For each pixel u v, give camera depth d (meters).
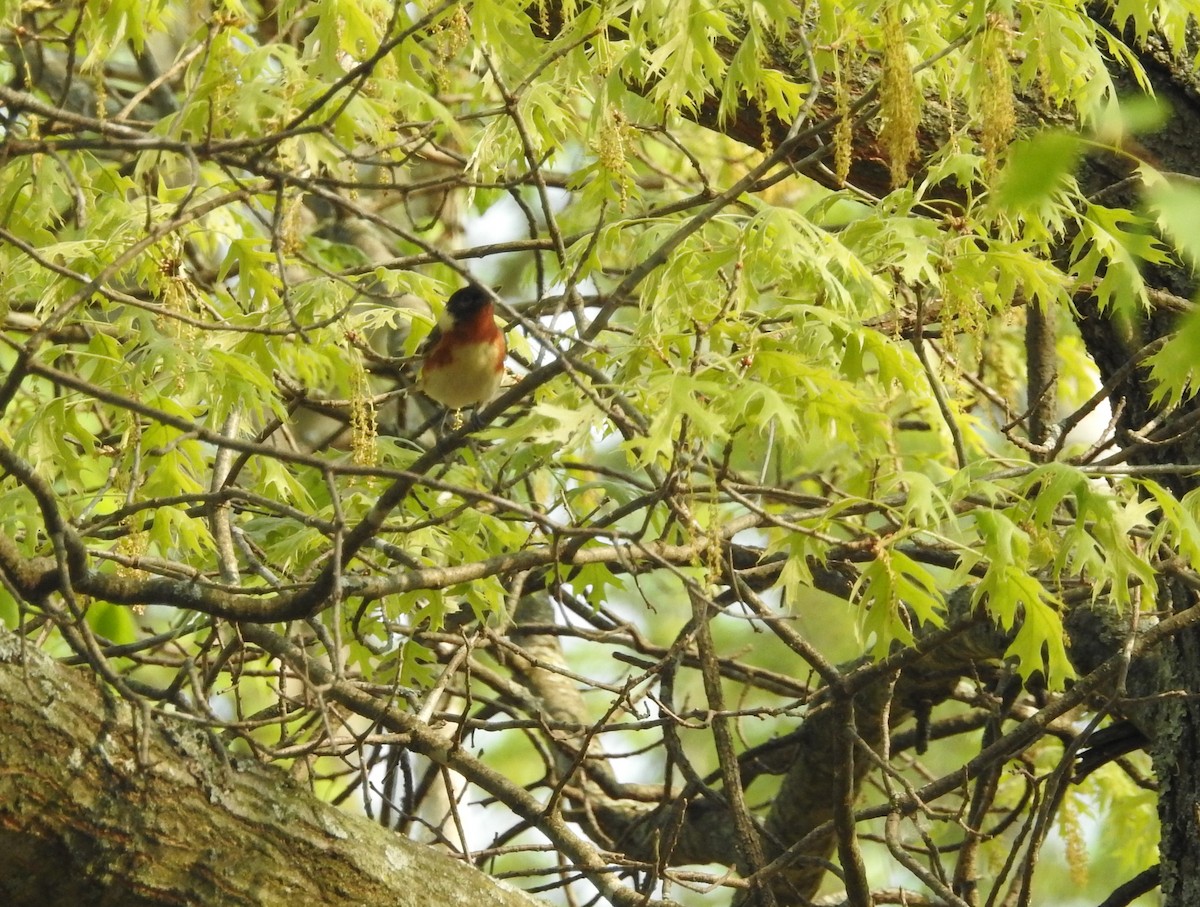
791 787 10.66
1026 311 10.19
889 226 7.29
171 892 5.71
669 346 6.85
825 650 16.66
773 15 7.10
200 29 8.16
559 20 9.33
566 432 5.88
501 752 16.52
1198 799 7.96
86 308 8.18
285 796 6.26
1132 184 8.63
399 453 9.02
